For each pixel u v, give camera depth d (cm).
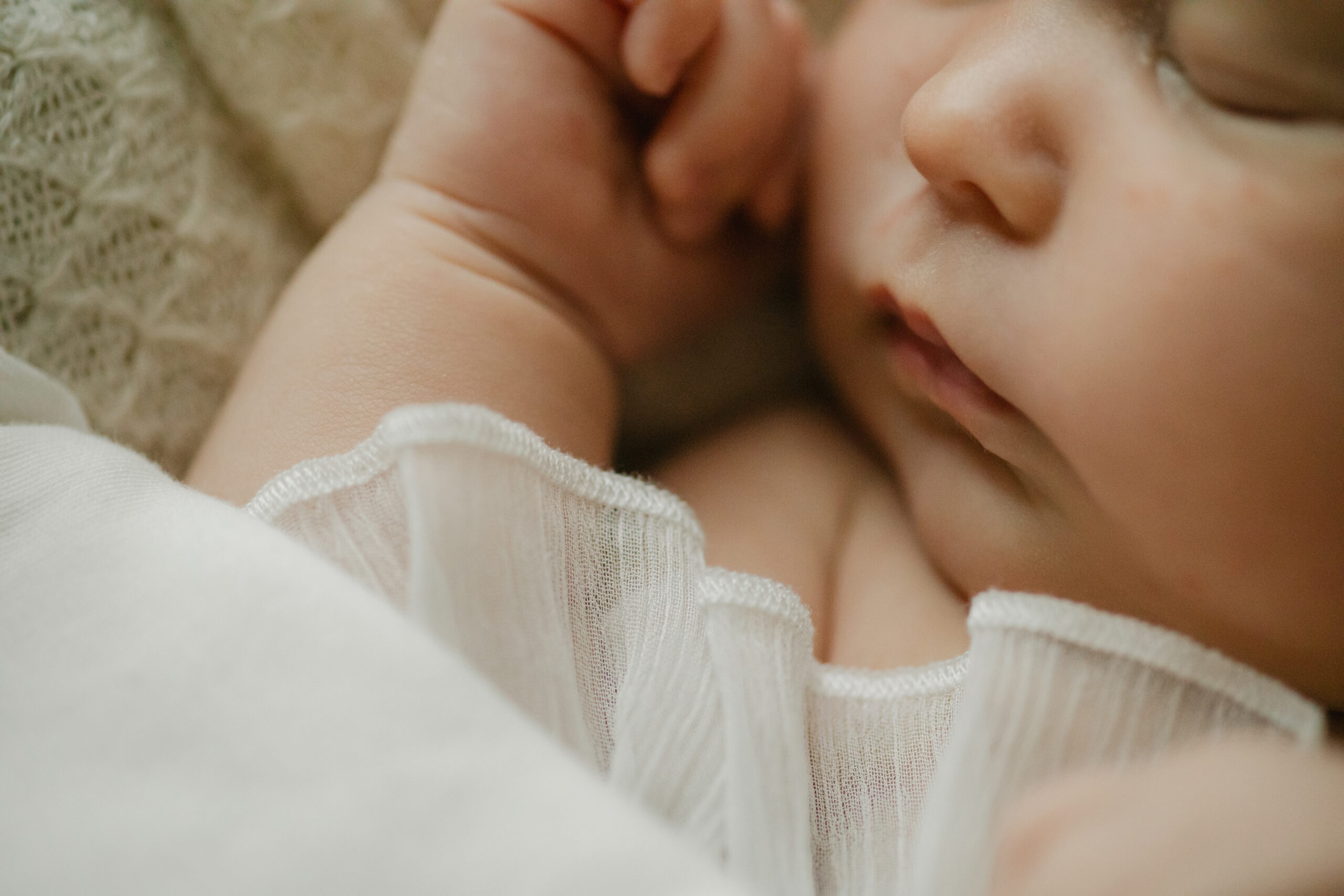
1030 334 24
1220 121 23
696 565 25
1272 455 24
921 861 23
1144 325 24
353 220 27
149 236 27
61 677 22
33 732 22
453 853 21
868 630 26
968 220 25
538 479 25
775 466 28
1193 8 23
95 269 27
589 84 28
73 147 27
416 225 27
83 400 27
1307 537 24
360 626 22
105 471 24
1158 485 24
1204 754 21
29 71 27
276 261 29
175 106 28
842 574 27
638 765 24
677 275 29
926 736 25
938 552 26
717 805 24
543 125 27
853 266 27
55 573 23
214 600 22
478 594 24
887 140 27
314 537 24
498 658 24
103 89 27
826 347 28
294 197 29
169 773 22
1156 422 24
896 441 27
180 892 21
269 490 24
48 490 24
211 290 28
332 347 26
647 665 25
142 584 23
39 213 26
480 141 27
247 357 28
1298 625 24
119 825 21
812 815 24
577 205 28
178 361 27
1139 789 21
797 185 29
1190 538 24
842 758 25
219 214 28
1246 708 23
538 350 27
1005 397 25
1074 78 24
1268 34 23
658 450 30
